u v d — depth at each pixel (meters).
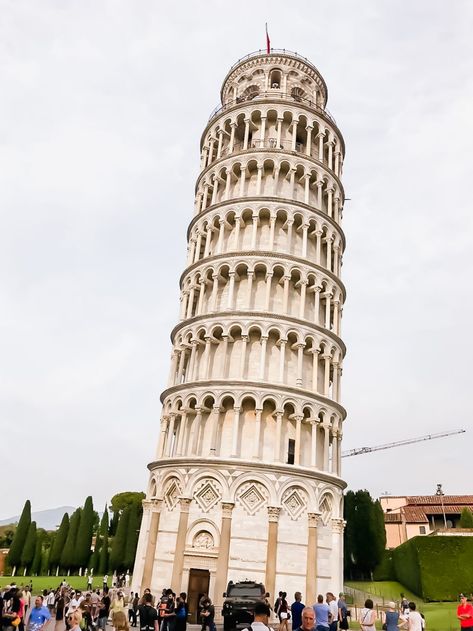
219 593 38.56
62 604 24.66
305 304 51.12
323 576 41.91
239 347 48.12
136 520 93.69
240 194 54.69
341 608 27.58
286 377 47.31
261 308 50.06
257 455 43.03
